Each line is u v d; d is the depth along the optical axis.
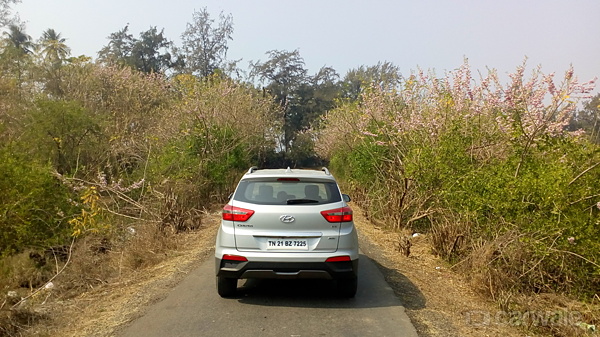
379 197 13.49
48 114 14.24
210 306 6.01
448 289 7.17
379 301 6.28
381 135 13.77
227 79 23.20
